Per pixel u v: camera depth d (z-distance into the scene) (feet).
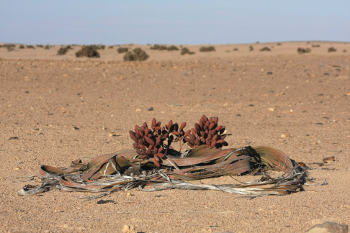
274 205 16.63
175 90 56.44
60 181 19.35
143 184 19.29
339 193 18.34
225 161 20.02
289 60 93.76
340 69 76.43
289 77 67.31
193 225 14.62
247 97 51.96
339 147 28.53
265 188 18.11
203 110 43.62
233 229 14.23
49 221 15.25
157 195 18.13
